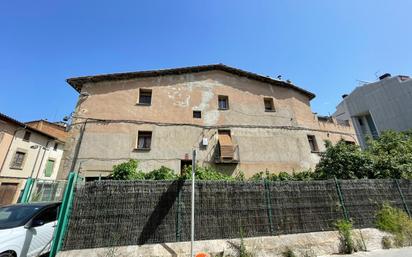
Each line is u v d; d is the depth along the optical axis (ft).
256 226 21.30
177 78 49.08
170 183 21.03
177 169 40.09
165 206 20.06
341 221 23.54
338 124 57.82
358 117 90.48
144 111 43.73
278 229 21.76
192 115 45.62
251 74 53.52
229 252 18.72
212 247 18.93
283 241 20.71
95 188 19.34
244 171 42.80
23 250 17.53
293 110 53.36
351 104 91.86
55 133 86.58
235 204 21.68
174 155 41.01
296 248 20.27
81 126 40.37
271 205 22.63
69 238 17.38
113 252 17.26
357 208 25.34
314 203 24.02
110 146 39.50
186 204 20.61
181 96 47.16
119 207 19.13
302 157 47.93
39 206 21.25
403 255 19.79
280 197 23.26
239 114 48.42
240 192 22.33
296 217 22.81
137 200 19.71
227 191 22.04
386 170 31.35
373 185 27.48
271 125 49.32
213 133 44.98
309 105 58.65
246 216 21.47
